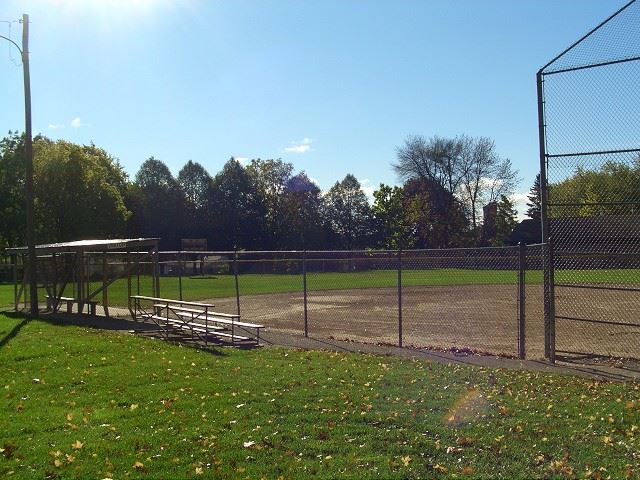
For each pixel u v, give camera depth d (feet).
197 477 19.33
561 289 99.19
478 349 43.42
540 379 31.58
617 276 115.85
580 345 45.80
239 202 262.06
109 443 22.81
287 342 47.60
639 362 37.19
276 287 115.14
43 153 194.29
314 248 272.51
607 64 35.99
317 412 25.89
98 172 197.98
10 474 20.02
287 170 283.79
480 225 236.22
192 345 46.03
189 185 280.31
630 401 26.43
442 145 237.04
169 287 115.96
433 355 40.34
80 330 55.72
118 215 199.41
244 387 30.81
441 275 148.05
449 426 23.43
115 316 68.80
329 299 89.04
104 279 67.46
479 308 73.97
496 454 20.40
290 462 20.22
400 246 240.73
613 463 19.39
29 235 70.85
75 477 19.65
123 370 36.01
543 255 38.50
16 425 25.38
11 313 74.08
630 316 63.57
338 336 52.19
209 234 261.85
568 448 20.79
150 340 48.55
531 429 22.75
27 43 71.15
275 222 267.39
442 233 238.68
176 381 32.65
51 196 187.42
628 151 35.78
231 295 97.71
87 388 31.83
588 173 38.50
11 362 39.78
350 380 31.83
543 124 38.42
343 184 279.28
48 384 32.89
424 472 19.08
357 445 21.68
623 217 37.78
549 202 39.11
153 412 26.84
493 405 26.20
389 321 62.34
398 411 25.59
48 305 76.07
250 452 21.34
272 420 24.86
